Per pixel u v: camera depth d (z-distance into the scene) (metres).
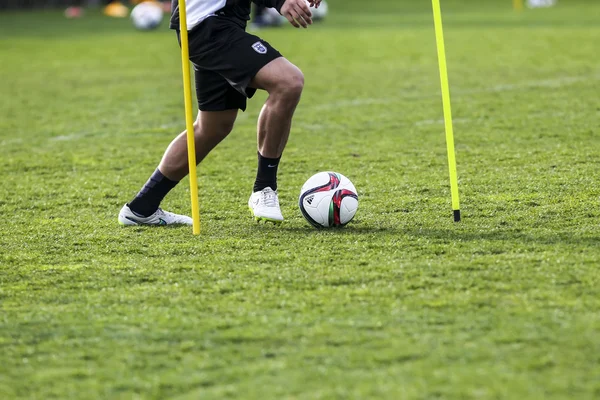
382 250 9.45
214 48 10.35
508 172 13.65
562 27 42.34
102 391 6.20
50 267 9.29
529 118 18.83
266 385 6.17
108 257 9.64
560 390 5.91
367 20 51.38
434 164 14.67
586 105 20.11
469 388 5.98
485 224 10.50
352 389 6.04
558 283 8.05
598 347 6.57
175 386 6.23
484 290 7.93
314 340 6.92
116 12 61.69
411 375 6.21
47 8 69.44
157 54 35.31
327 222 10.56
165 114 21.69
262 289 8.24
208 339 7.04
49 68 31.41
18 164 16.05
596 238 9.59
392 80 26.09
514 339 6.77
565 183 12.62
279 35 42.12
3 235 10.88
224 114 10.84
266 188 10.94
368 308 7.59
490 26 44.38
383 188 12.98
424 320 7.25
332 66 29.94
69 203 12.88
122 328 7.35
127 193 13.55
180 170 10.99
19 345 7.05
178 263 9.27
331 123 19.44
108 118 21.23
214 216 11.72
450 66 28.83
